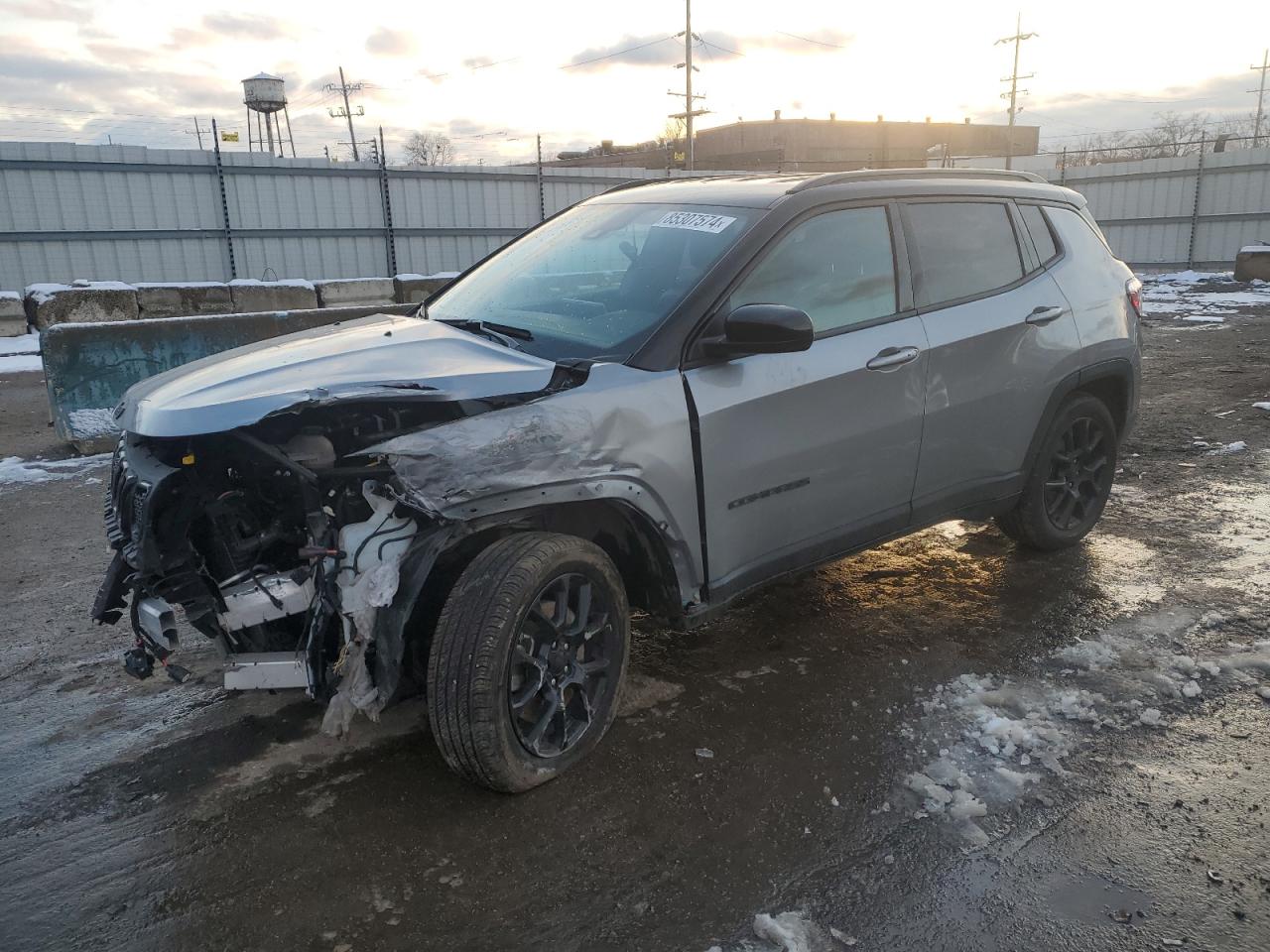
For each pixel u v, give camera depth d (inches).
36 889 102.2
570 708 122.2
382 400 108.6
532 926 95.4
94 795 119.3
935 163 1615.4
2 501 253.8
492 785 113.5
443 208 968.3
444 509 106.7
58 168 767.7
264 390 110.6
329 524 110.7
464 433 110.2
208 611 109.0
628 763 123.6
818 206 143.9
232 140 863.1
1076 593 175.8
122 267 811.4
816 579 185.5
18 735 133.9
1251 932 92.9
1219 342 519.5
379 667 110.1
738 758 124.4
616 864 104.5
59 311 537.3
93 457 307.1
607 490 117.5
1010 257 172.7
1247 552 194.7
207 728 135.0
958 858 104.4
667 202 155.1
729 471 128.9
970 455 163.2
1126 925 94.1
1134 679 142.9
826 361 138.3
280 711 139.3
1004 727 128.3
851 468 143.9
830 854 105.6
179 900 100.1
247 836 110.3
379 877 103.0
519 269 158.6
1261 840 106.3
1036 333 170.1
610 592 123.0
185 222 832.3
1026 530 184.2
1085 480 191.9
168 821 113.6
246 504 112.7
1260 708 134.2
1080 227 190.5
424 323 142.6
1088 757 123.0
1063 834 108.0
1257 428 305.1
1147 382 396.2
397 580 107.7
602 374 121.0
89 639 165.6
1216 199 1105.4
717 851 106.3
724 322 126.2
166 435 105.7
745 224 138.2
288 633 117.0
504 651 109.1
